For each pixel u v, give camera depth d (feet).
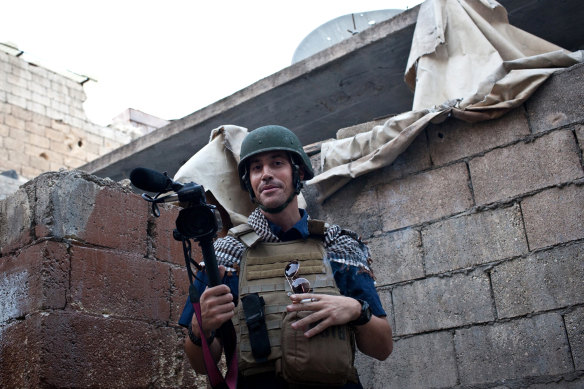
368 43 26.50
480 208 17.58
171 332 12.67
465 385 16.46
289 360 7.55
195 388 12.72
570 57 17.83
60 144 60.49
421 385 17.11
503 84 17.71
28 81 59.98
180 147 34.68
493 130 18.02
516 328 16.14
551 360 15.43
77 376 10.84
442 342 17.13
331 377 7.66
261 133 9.05
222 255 8.51
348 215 19.90
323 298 7.79
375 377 17.89
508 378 15.90
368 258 8.87
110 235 12.26
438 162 18.74
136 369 11.80
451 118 18.81
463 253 17.54
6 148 56.59
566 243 15.99
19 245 11.72
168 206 13.62
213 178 17.97
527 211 16.83
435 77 20.39
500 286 16.69
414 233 18.53
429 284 17.83
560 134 16.89
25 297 11.16
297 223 8.78
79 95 63.52
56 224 11.50
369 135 19.75
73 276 11.42
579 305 15.39
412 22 25.48
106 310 11.69
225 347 8.03
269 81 29.45
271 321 7.89
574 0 25.04
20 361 10.73
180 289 13.16
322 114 31.19
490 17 21.34
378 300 8.59
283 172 8.86
